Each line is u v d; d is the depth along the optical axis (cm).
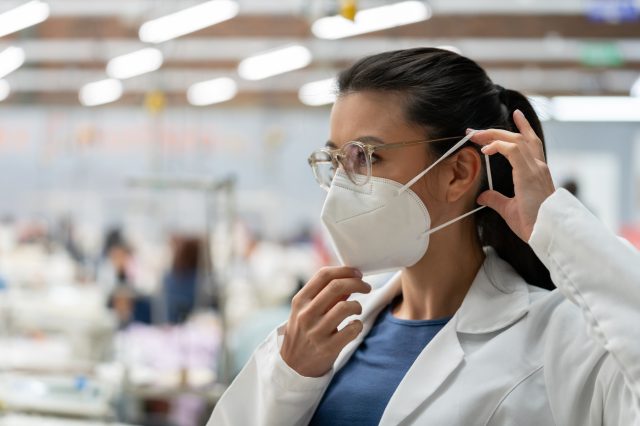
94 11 616
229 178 360
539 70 709
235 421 155
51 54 715
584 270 121
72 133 812
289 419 146
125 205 834
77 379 292
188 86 783
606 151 982
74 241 788
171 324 429
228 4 580
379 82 139
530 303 139
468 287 147
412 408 133
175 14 593
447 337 138
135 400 366
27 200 857
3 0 589
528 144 132
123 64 730
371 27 549
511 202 135
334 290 139
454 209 143
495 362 133
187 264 438
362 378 146
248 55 711
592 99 735
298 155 908
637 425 113
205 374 360
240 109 860
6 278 503
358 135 139
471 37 624
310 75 775
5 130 862
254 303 573
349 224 140
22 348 409
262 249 835
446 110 139
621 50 652
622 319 116
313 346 141
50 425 279
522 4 589
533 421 127
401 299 159
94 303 468
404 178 138
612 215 983
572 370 128
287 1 587
